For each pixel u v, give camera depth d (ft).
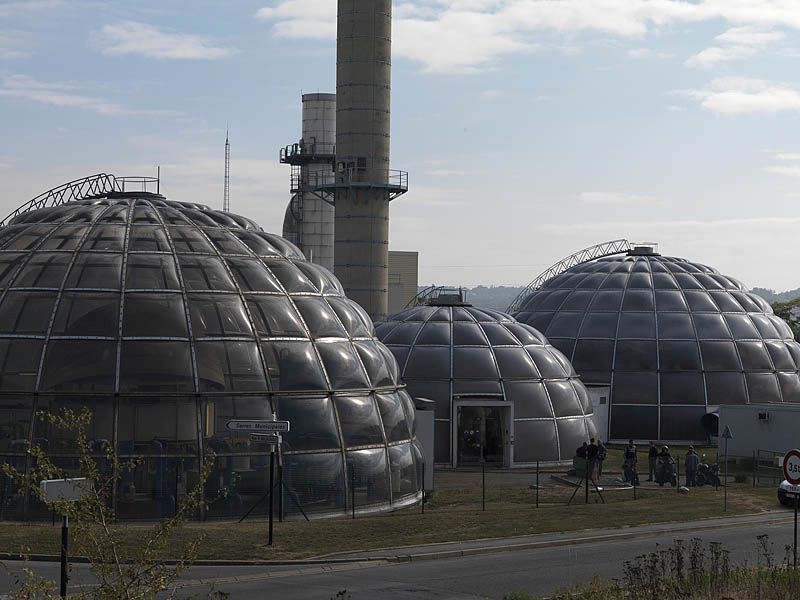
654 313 242.17
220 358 126.82
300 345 133.80
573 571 92.07
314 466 127.13
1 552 96.37
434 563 96.78
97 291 129.59
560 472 182.09
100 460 118.73
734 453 194.49
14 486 118.32
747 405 196.85
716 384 233.96
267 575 90.63
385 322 209.26
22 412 120.88
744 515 125.80
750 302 251.39
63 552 66.13
